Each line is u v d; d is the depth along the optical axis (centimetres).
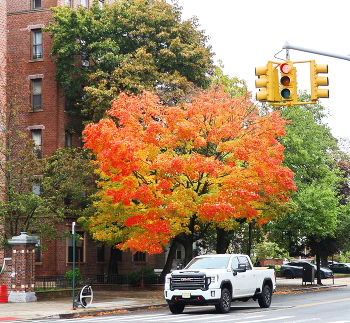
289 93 1627
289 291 3934
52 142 4341
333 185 4650
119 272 4916
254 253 5506
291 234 4569
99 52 4116
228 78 4322
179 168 2653
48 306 2677
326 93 1611
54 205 3222
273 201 3331
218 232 3938
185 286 2275
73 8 4322
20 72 3778
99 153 2809
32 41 4481
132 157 2662
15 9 4528
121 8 4312
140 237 2923
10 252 3528
